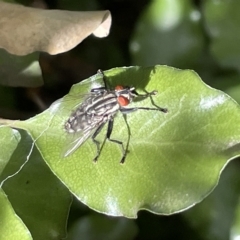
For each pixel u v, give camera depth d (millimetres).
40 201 132
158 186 122
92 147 126
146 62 178
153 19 178
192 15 177
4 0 140
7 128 129
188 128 123
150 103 125
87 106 127
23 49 123
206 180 121
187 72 124
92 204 123
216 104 122
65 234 132
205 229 170
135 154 124
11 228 120
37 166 131
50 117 127
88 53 196
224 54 176
